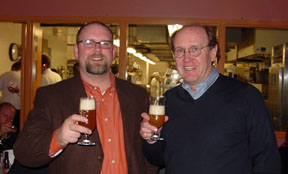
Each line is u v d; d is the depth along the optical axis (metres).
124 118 1.74
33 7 3.53
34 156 1.39
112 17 3.50
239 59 6.38
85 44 1.72
